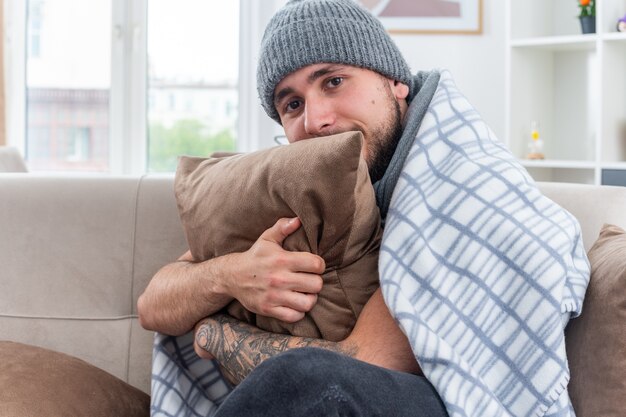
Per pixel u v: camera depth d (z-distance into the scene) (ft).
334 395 2.72
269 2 12.34
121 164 12.71
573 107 11.35
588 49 11.14
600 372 3.29
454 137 3.88
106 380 4.58
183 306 4.13
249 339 3.74
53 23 12.67
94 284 5.20
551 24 11.41
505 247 3.42
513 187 3.59
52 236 5.26
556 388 3.18
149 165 12.89
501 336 3.33
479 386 3.18
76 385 4.32
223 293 3.91
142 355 5.10
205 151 12.85
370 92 4.38
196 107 12.80
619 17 10.28
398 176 4.07
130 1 12.56
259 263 3.69
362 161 3.67
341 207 3.49
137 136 12.70
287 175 3.56
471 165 3.67
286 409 2.68
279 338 3.67
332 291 3.71
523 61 10.95
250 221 3.82
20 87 12.60
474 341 3.34
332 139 3.47
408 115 4.31
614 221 4.23
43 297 5.20
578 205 4.36
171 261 5.18
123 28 12.53
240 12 12.54
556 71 11.46
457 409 3.10
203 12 12.65
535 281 3.32
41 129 12.83
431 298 3.43
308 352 2.84
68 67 12.74
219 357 3.85
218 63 12.72
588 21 10.41
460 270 3.46
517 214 3.49
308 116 4.34
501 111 12.01
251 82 12.55
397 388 3.00
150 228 5.23
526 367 3.25
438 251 3.53
